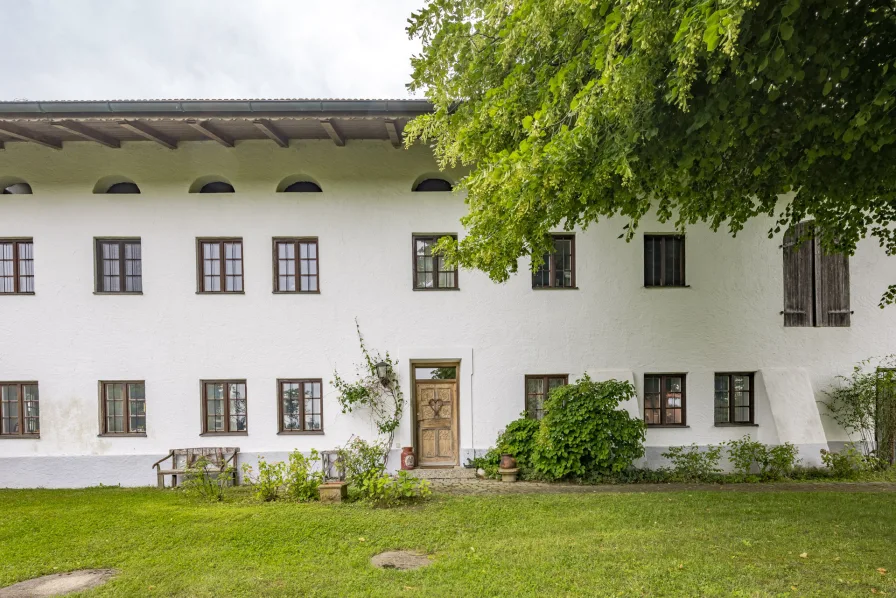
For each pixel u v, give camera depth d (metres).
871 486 9.34
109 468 10.29
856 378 10.93
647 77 4.72
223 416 10.62
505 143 6.52
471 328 10.71
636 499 8.27
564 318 10.79
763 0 4.14
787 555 5.61
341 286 10.64
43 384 10.34
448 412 10.97
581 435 9.45
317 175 10.62
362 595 4.80
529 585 4.93
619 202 6.58
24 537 6.64
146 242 10.46
